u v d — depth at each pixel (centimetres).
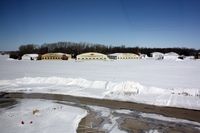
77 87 1655
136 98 1289
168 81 1914
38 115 957
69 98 1302
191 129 803
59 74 2477
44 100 1257
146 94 1393
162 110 1045
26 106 1116
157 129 804
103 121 893
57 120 895
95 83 1716
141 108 1081
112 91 1490
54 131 777
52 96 1362
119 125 848
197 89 1440
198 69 3061
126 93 1427
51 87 1664
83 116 956
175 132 776
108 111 1030
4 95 1405
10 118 918
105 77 2191
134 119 917
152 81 1920
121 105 1138
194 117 938
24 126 823
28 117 932
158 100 1236
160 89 1470
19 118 918
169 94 1382
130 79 2048
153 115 968
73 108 1080
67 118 920
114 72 2666
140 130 797
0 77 2253
